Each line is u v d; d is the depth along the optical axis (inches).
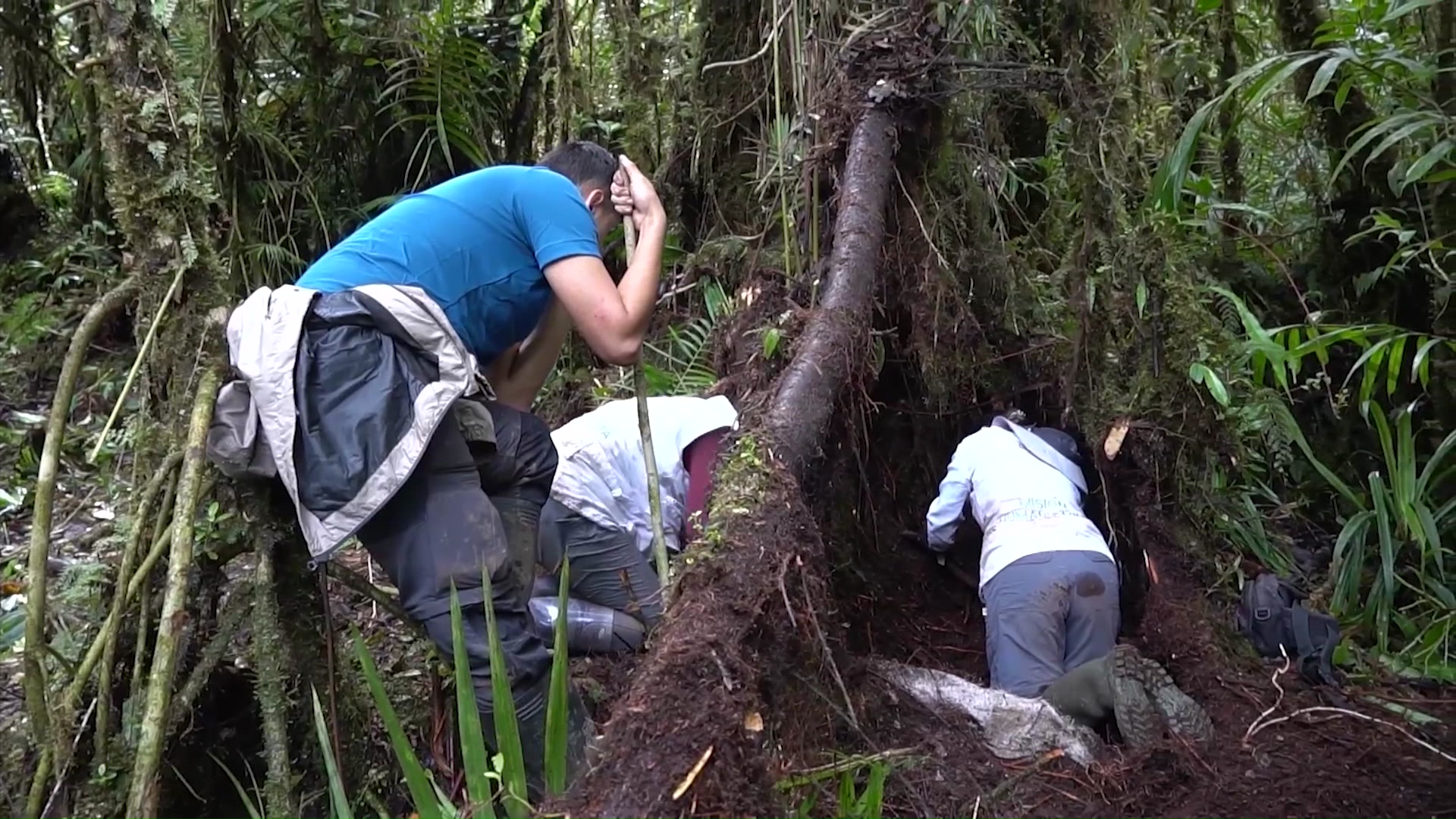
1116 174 116.3
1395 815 84.4
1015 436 118.4
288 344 77.7
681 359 156.9
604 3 176.2
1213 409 115.5
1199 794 87.4
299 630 89.6
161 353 88.6
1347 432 149.5
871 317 104.8
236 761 94.0
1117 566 115.4
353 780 91.0
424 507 80.5
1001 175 128.2
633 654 109.7
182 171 89.0
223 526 88.5
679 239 162.7
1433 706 101.5
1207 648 102.6
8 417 175.9
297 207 176.1
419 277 85.1
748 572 70.4
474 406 82.7
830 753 82.0
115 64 88.0
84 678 80.6
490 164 184.7
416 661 112.0
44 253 214.7
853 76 115.5
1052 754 92.7
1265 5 159.8
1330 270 158.9
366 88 180.9
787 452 82.4
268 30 174.2
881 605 122.3
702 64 152.9
